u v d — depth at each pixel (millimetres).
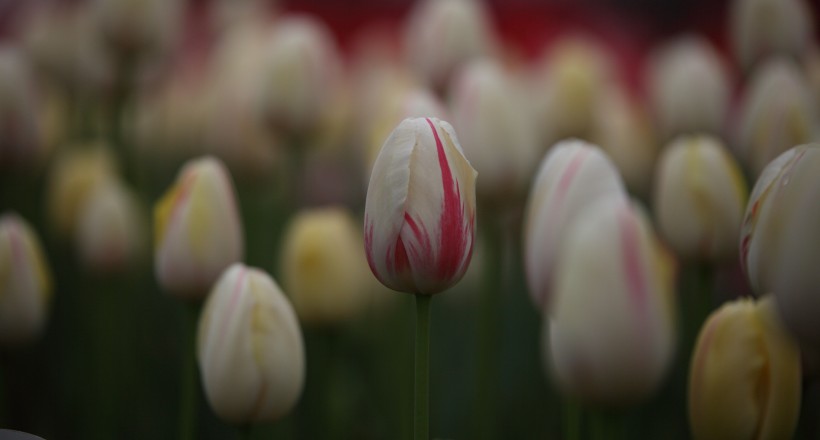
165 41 1171
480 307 933
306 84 1038
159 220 826
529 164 936
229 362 754
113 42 1141
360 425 1055
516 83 1444
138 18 1127
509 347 1109
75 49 1429
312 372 1005
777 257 690
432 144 710
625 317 689
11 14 2096
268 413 765
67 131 1576
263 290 756
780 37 1089
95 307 1057
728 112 1430
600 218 693
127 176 1228
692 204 834
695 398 729
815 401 956
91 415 1042
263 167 1114
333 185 1687
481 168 922
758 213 709
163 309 1235
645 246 692
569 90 1136
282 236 1206
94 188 1131
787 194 686
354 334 1203
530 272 772
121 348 1058
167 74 1492
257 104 1052
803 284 678
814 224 676
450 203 711
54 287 1198
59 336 1176
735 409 721
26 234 863
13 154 1055
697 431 731
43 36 1478
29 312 864
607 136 1303
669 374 1020
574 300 695
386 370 1091
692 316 917
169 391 1067
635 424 985
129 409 1044
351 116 1543
